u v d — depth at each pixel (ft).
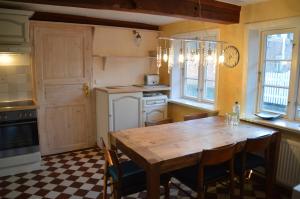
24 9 11.16
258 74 10.77
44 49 12.31
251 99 10.91
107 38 14.02
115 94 12.85
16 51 10.39
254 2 9.85
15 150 10.73
